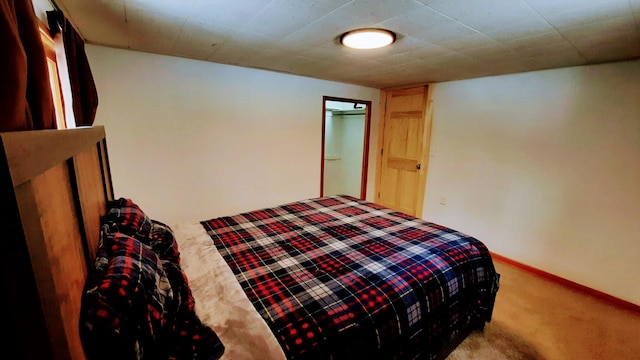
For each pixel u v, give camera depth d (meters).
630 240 2.38
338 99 4.11
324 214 2.62
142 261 0.97
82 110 1.85
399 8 1.54
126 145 2.64
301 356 1.04
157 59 2.66
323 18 1.72
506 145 3.14
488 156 3.32
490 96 3.24
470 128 3.47
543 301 2.44
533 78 2.86
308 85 3.74
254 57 2.72
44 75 0.78
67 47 1.58
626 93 2.32
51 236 0.56
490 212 3.35
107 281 0.77
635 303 2.36
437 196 3.95
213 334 0.97
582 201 2.62
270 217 2.51
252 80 3.26
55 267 0.56
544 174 2.85
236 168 3.33
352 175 6.02
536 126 2.88
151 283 0.91
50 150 0.56
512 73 3.01
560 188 2.75
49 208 0.57
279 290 1.38
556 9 1.48
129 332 0.73
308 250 1.85
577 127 2.60
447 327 1.64
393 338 1.31
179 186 2.98
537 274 2.93
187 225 2.13
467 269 1.78
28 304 0.43
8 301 0.42
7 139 0.37
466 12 1.56
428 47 2.22
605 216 2.49
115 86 2.51
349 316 1.23
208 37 2.14
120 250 0.96
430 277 1.58
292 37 2.10
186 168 3.00
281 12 1.65
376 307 1.31
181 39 2.20
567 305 2.39
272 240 2.00
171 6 1.59
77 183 0.83
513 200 3.12
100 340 0.66
